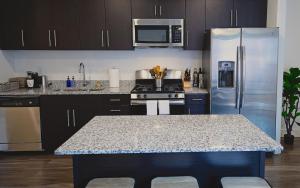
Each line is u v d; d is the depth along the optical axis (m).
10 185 3.19
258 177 1.94
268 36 3.76
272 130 3.92
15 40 4.26
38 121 4.11
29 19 4.23
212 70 3.85
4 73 4.38
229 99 3.88
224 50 3.80
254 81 3.83
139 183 2.09
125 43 4.29
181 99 3.99
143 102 3.98
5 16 4.22
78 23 4.25
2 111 4.07
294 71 4.36
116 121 2.46
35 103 4.07
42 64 4.68
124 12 4.22
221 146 1.75
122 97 4.05
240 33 3.77
